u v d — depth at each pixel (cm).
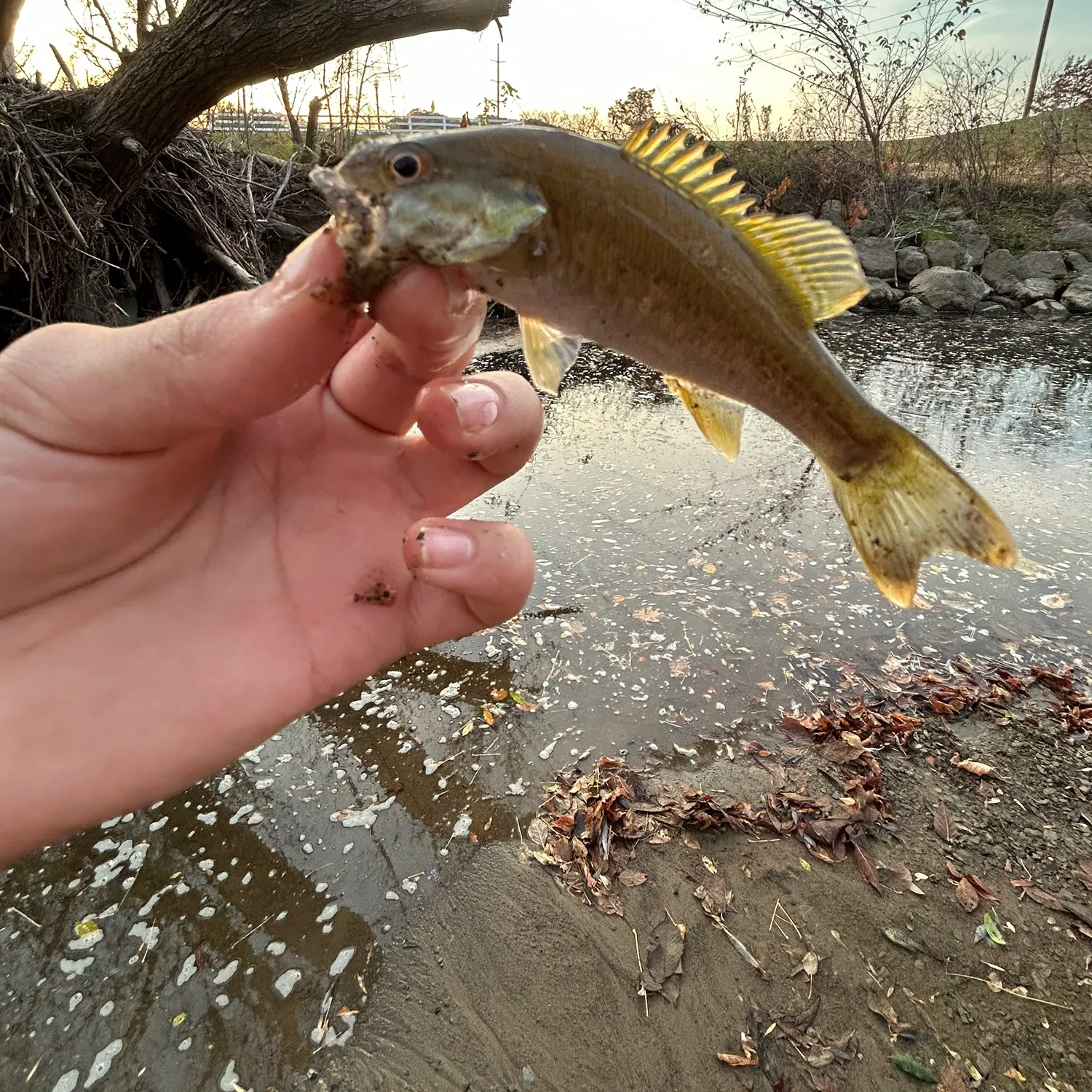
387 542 14
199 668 12
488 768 30
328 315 10
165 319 10
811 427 15
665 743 31
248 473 13
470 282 12
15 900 25
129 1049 21
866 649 36
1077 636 37
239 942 24
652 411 68
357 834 27
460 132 12
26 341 10
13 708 11
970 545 15
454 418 13
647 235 13
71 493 11
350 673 13
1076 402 71
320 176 11
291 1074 21
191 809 28
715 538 45
